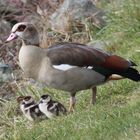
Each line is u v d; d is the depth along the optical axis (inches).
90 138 477.4
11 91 758.5
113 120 492.4
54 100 605.3
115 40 768.3
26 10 920.9
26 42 573.9
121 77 555.5
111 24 806.5
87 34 831.1
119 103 555.2
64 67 551.5
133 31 765.9
